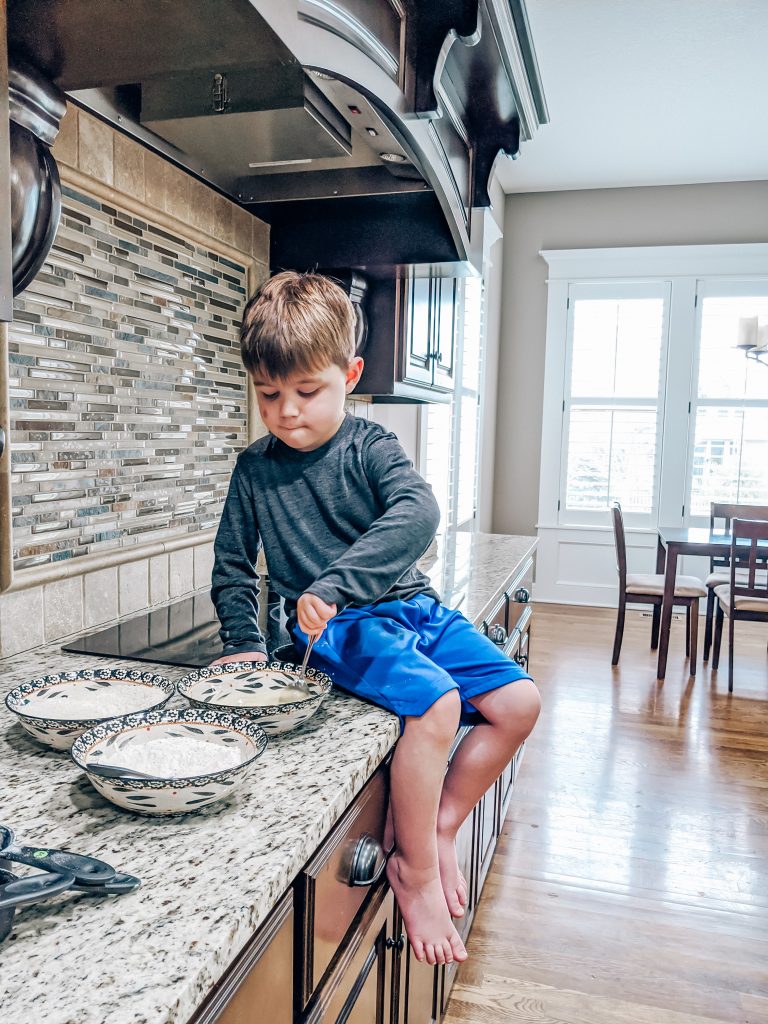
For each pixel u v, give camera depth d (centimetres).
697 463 513
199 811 61
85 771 59
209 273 153
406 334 198
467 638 105
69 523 118
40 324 109
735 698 341
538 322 539
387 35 96
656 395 516
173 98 105
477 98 149
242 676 87
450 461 411
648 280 511
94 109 111
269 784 66
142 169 128
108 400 125
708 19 313
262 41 77
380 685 86
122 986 41
